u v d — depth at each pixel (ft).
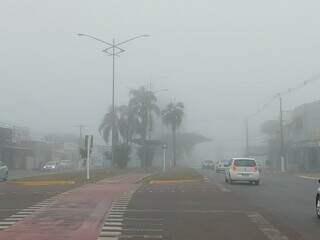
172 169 216.74
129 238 42.45
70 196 78.28
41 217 54.54
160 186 102.37
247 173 115.34
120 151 217.77
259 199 76.28
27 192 86.74
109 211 59.72
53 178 124.67
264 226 49.08
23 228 47.19
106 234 44.21
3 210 60.70
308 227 48.83
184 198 75.87
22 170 241.14
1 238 42.06
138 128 254.06
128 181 118.73
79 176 133.69
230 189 96.84
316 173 200.13
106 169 190.80
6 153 254.06
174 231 45.96
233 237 43.19
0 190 92.53
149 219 53.21
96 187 98.78
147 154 256.11
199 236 43.57
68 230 46.16
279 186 109.40
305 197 80.28
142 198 75.31
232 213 58.54
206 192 87.15
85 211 59.62
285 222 52.01
